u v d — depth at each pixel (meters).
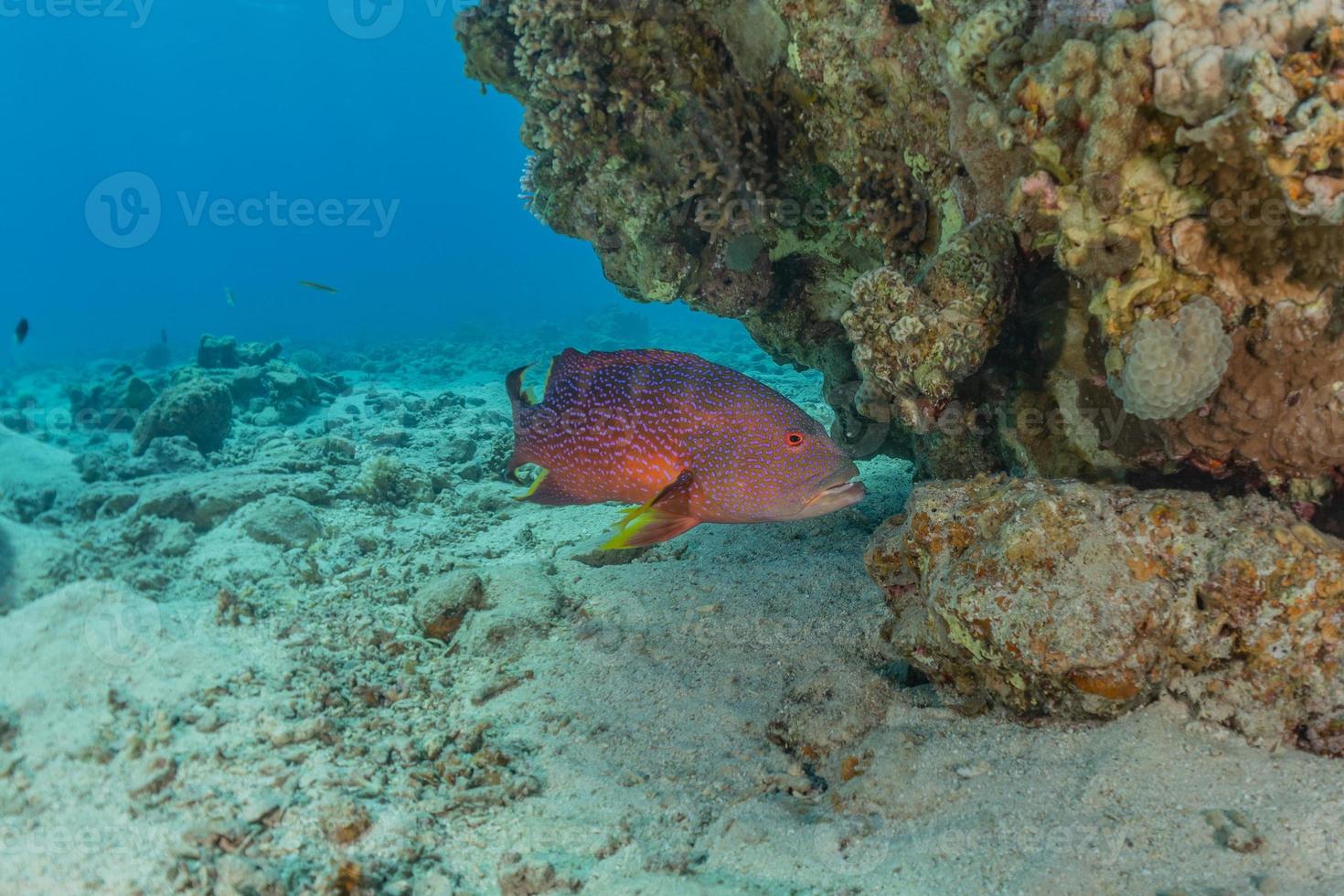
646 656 1.66
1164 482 1.41
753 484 1.20
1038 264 1.49
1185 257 1.19
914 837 1.17
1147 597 1.20
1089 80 1.15
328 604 1.87
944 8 1.39
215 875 1.16
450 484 2.83
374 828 1.26
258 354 5.91
